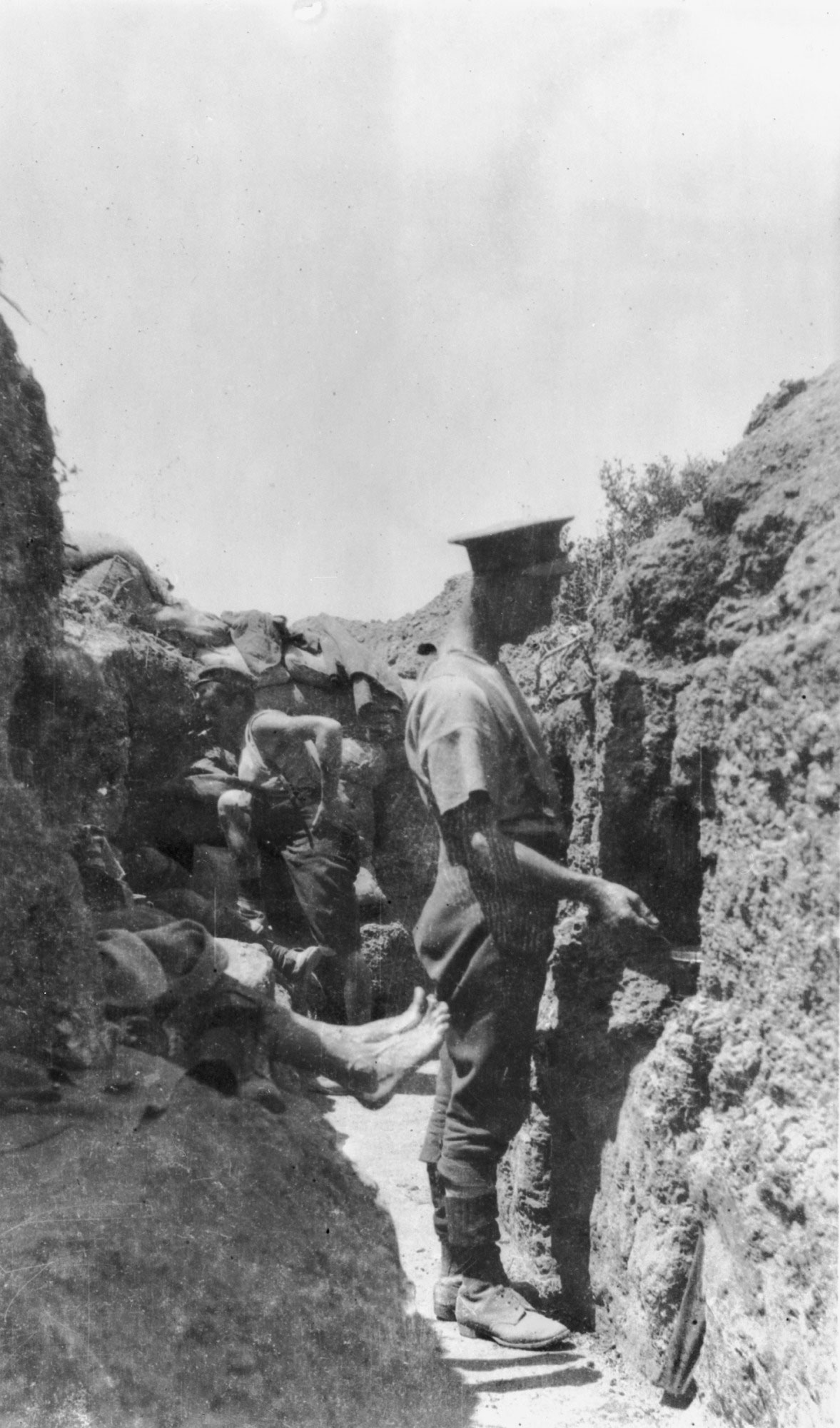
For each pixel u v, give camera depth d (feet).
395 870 14.75
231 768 13.83
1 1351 8.46
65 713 10.41
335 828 13.61
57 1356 8.52
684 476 11.38
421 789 9.95
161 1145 9.65
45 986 9.39
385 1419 8.51
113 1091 9.68
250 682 14.08
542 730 11.08
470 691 9.71
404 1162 11.93
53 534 10.35
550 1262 10.23
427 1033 9.87
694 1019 8.80
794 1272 7.58
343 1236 9.94
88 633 12.32
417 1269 10.54
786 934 7.93
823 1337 7.29
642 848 9.89
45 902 9.45
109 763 11.44
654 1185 8.97
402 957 14.53
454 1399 8.71
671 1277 8.79
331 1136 11.32
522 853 9.45
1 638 9.37
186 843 13.48
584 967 9.96
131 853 13.16
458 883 9.57
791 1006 7.88
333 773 13.50
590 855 10.19
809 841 7.77
